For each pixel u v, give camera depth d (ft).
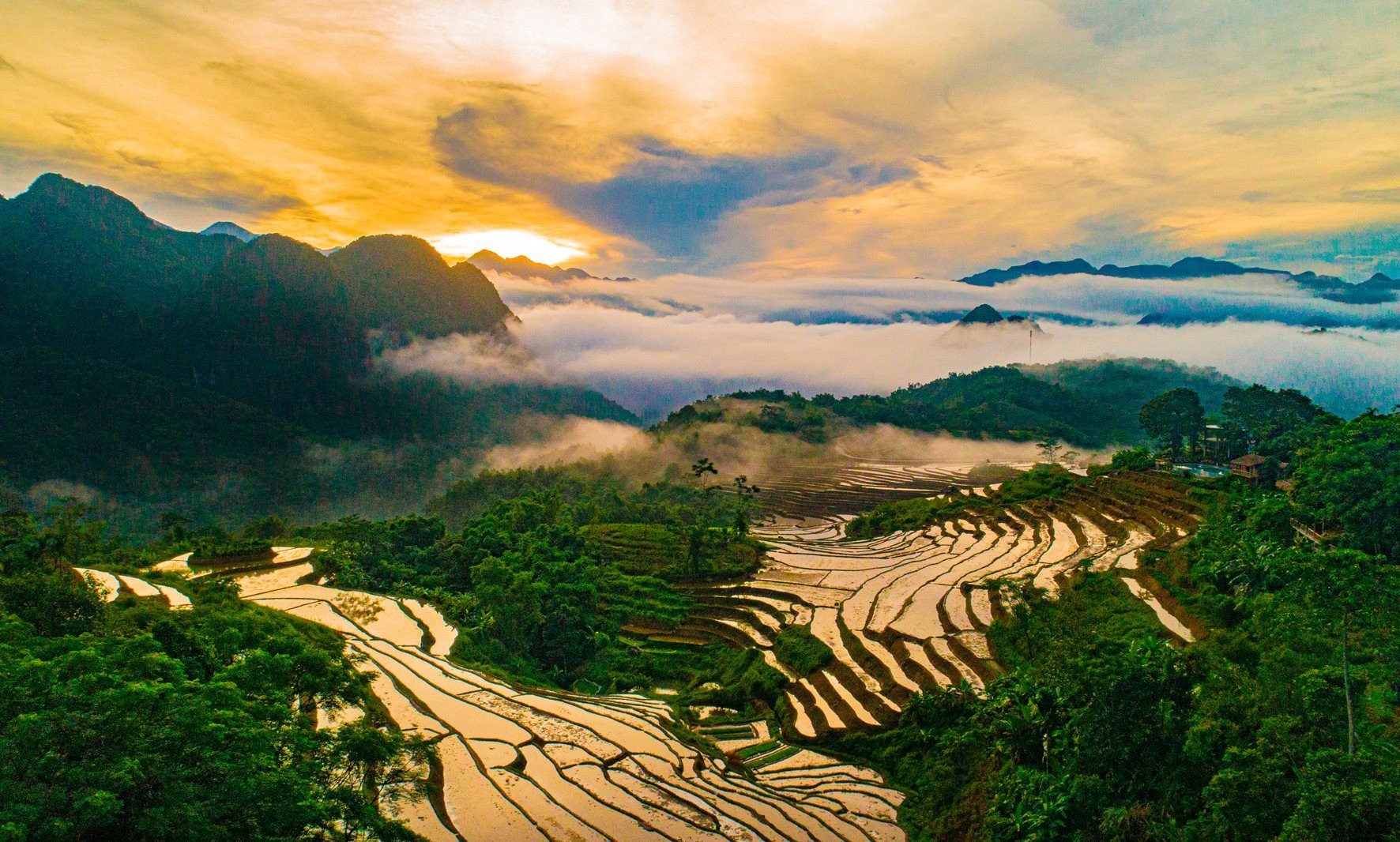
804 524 398.62
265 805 56.18
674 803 102.58
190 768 54.24
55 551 177.17
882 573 233.76
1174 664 82.23
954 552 247.70
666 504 408.05
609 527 324.19
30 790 47.57
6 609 96.94
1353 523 146.51
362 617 177.88
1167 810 73.77
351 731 75.36
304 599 188.75
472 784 102.42
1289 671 80.53
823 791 113.70
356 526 279.08
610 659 195.00
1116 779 77.41
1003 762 99.04
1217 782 65.72
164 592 163.22
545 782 106.11
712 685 171.94
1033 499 299.58
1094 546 215.31
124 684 60.18
